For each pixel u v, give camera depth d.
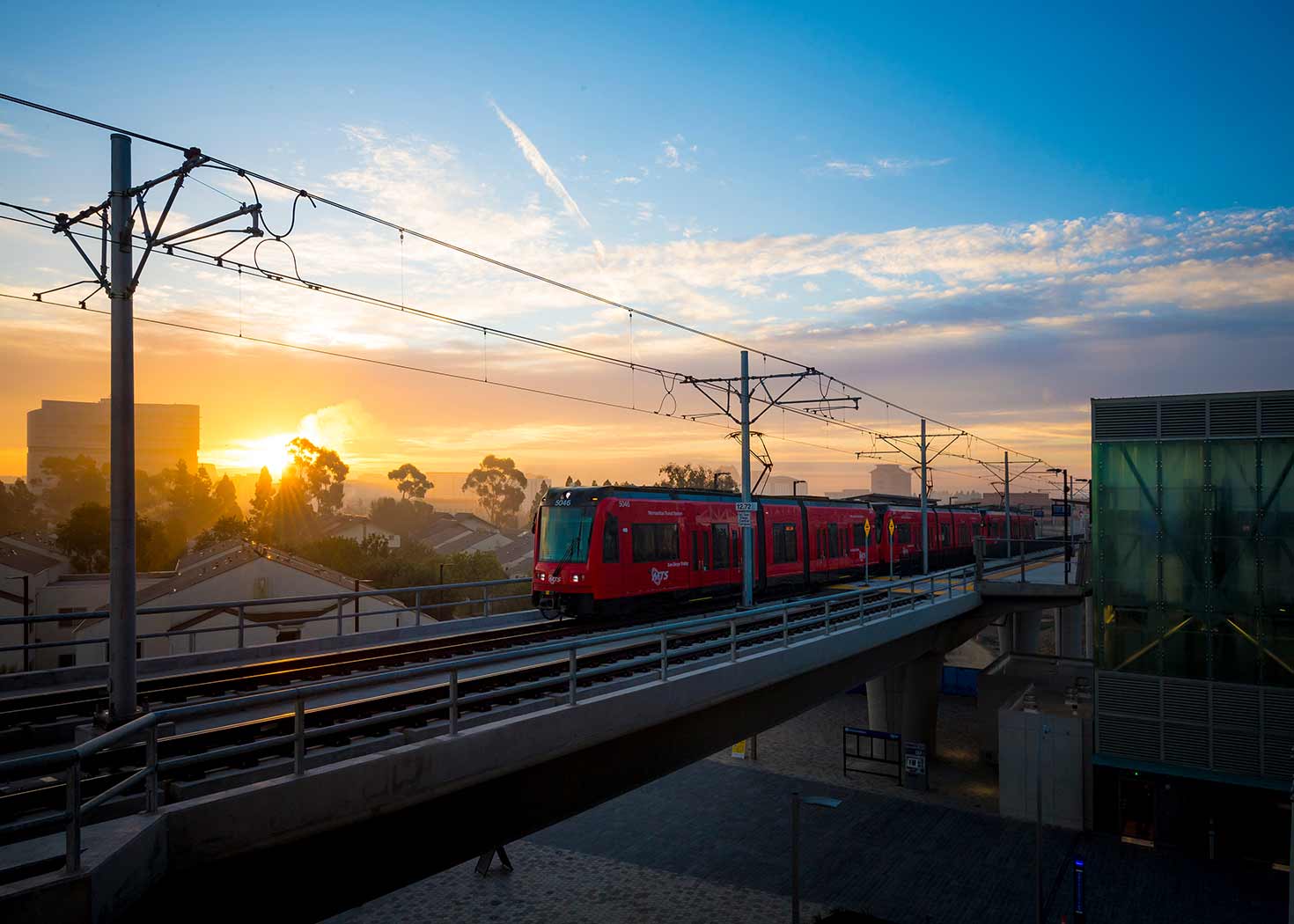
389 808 8.64
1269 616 24.58
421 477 134.50
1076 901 20.08
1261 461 24.73
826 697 20.48
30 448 197.12
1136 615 26.22
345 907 8.66
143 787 7.84
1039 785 19.64
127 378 8.54
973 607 33.44
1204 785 25.45
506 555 88.56
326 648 16.69
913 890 23.23
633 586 20.91
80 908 5.78
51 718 10.30
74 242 8.49
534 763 10.45
